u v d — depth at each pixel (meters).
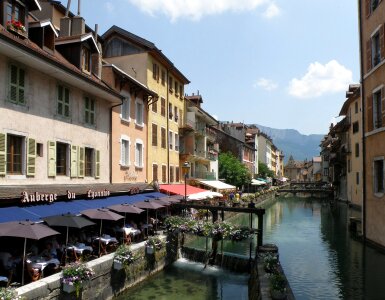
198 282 15.35
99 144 19.20
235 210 18.20
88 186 16.92
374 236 18.80
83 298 11.19
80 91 17.38
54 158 15.27
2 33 11.35
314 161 142.50
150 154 26.34
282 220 36.81
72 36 17.33
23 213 11.46
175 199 21.70
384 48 17.19
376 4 18.50
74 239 13.81
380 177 18.34
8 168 13.00
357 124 40.25
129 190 20.30
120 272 13.40
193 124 36.62
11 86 12.99
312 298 12.12
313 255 19.20
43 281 9.90
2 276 9.99
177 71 32.00
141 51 26.86
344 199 53.31
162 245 16.61
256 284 11.60
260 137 106.00
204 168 43.31
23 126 13.56
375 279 14.16
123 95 22.09
